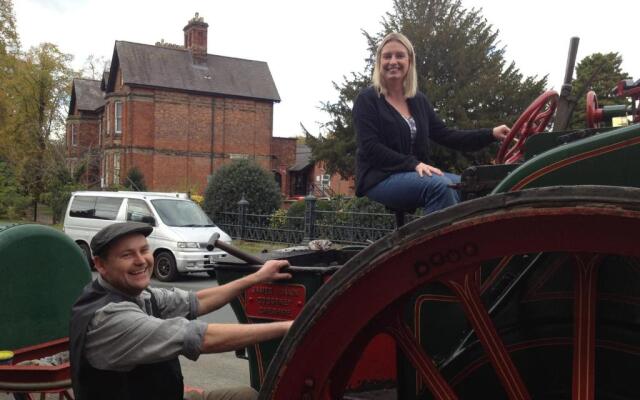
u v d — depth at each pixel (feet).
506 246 5.62
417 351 6.72
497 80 80.94
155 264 43.04
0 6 125.49
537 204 5.27
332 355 6.13
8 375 10.53
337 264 10.74
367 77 86.74
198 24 123.44
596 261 6.02
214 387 18.29
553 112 10.30
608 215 5.05
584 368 6.07
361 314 6.05
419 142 10.71
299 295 9.17
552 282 7.28
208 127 122.21
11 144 123.65
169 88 117.39
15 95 129.59
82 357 8.05
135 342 7.84
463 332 8.20
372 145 10.18
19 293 12.03
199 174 121.39
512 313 7.49
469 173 8.63
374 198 10.25
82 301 8.40
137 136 115.85
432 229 5.63
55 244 12.67
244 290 9.63
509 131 10.43
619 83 9.48
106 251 8.32
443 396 6.67
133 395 8.02
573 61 9.27
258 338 8.02
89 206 47.44
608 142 6.48
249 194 67.67
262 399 6.21
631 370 6.79
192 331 7.86
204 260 42.37
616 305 6.84
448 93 82.28
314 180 147.95
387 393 9.21
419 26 83.71
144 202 44.96
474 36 83.87
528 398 6.23
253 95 125.29
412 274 5.92
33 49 134.62
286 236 60.85
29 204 98.32
